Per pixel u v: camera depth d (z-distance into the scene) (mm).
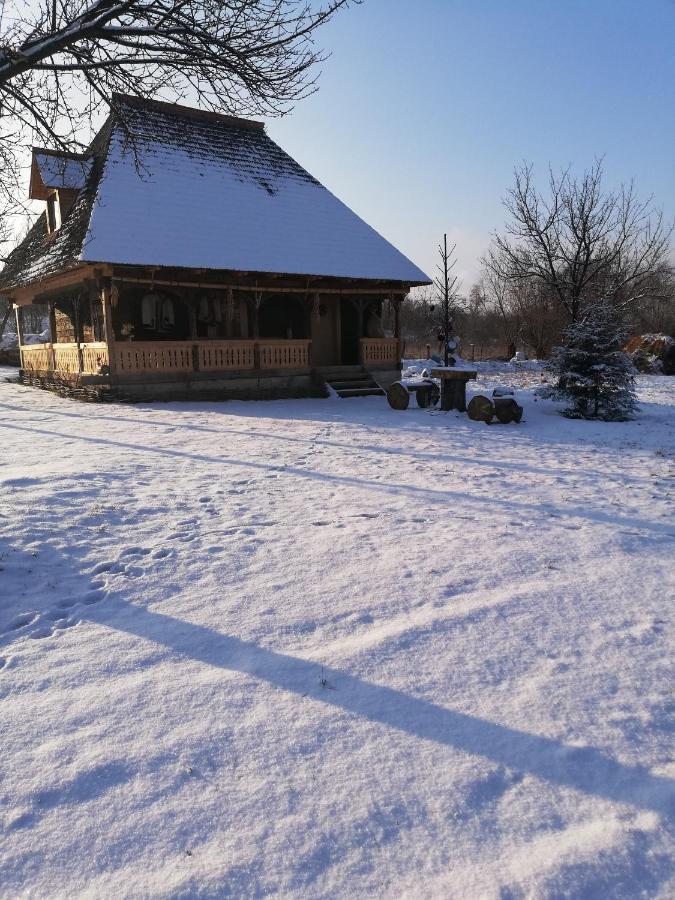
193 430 11555
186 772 2672
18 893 2098
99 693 3262
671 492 7660
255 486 7426
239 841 2314
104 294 15547
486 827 2385
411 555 5238
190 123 20250
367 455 9586
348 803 2498
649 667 3559
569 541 5695
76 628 3979
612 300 19391
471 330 61875
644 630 4004
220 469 8258
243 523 6020
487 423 13781
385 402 17469
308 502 6801
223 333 19000
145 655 3641
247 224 17984
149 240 15719
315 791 2566
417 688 3314
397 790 2572
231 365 17625
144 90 6375
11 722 3020
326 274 17922
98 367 16531
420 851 2273
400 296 20703
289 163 21484
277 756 2777
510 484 7922
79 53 5488
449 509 6664
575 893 2094
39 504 6238
